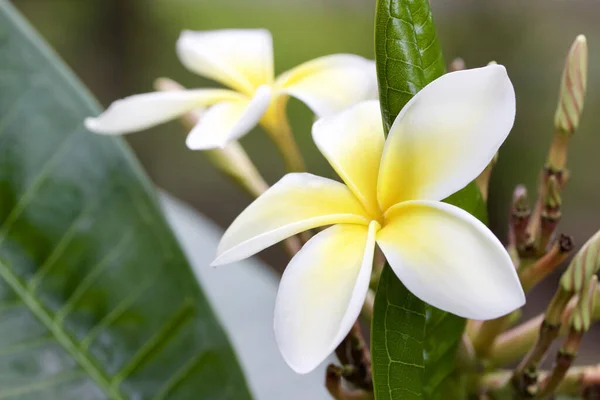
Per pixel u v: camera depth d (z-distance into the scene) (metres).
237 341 0.49
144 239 0.35
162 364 0.35
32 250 0.35
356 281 0.27
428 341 0.31
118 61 1.59
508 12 1.31
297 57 1.67
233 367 0.35
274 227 0.29
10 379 0.34
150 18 1.62
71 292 0.35
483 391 0.33
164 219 0.36
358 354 0.32
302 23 1.77
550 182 0.32
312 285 0.28
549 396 0.32
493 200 1.18
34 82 0.36
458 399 0.33
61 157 0.35
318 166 1.31
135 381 0.35
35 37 0.36
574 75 0.32
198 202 1.49
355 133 0.30
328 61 0.35
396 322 0.28
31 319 0.34
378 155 0.30
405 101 0.29
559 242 0.32
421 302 0.29
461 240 0.27
